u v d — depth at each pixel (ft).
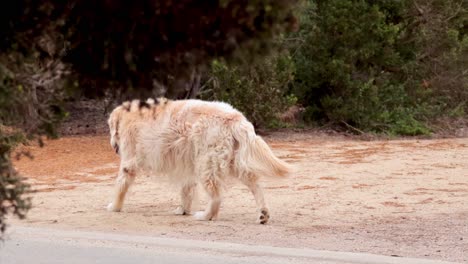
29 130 15.76
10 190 16.90
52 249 40.73
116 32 14.39
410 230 48.29
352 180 71.26
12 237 43.78
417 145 99.91
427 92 116.78
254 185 49.47
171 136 50.78
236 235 45.70
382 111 114.21
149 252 40.06
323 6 113.70
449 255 40.63
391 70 118.93
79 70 15.11
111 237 43.98
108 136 104.22
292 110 114.83
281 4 13.99
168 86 14.93
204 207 55.83
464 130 115.85
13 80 14.94
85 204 58.03
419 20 117.91
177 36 14.33
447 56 118.01
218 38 14.37
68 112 15.99
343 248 42.34
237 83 103.19
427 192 64.95
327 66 112.16
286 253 39.88
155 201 59.47
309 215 53.93
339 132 112.37
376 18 112.37
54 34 14.82
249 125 48.98
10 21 14.51
